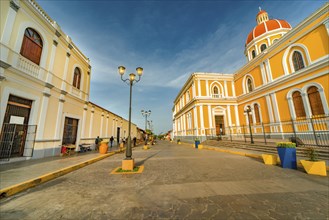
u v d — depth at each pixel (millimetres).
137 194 3689
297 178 4781
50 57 9906
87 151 13688
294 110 13781
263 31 21656
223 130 22172
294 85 13742
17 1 7672
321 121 11227
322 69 11547
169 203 3172
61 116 10781
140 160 8828
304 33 12977
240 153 10430
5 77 6906
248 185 4203
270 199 3283
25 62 8078
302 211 2754
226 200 3268
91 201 3338
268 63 16891
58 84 10594
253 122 19375
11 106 7551
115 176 5387
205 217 2605
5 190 3668
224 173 5520
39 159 8414
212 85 23781
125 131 29938
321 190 3764
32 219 2646
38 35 9156
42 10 9398
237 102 23000
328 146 7293
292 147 6234
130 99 7410
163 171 6023
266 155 7129
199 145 16344
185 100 30047
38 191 4012
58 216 2729
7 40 7102
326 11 11398
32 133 8359
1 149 7043
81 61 13961
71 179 5090
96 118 16828
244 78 21609
